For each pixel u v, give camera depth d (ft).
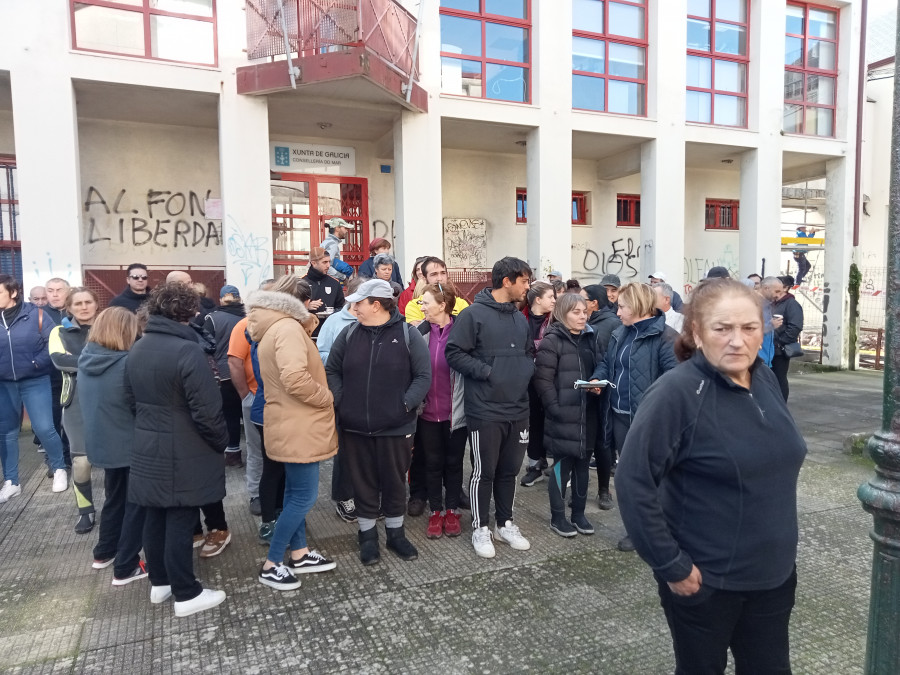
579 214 42.63
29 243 23.61
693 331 5.81
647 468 5.50
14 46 23.16
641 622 9.91
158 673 8.61
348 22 24.44
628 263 43.62
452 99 30.68
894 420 5.90
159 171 31.35
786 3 40.24
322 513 15.03
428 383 11.92
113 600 10.70
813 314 56.80
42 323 16.24
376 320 11.78
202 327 18.11
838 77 41.93
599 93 35.35
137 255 31.12
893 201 5.99
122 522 11.84
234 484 17.04
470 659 8.91
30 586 11.23
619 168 39.60
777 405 5.69
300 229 33.32
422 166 29.68
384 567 11.93
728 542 5.48
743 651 5.94
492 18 32.45
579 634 9.55
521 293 12.55
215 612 10.25
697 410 5.45
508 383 12.24
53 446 16.48
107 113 29.14
